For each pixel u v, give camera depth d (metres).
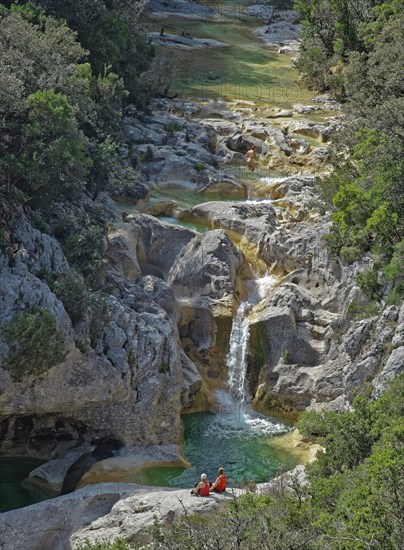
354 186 45.91
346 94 66.69
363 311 43.56
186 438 42.97
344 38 75.31
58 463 40.00
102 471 39.47
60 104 44.56
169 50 83.38
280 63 83.12
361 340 42.03
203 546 26.28
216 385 46.38
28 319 37.62
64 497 35.81
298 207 54.19
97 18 62.44
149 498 34.84
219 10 101.25
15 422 40.41
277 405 45.03
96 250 45.97
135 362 41.31
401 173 44.38
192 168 57.72
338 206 45.16
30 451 41.25
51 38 51.91
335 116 68.88
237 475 39.97
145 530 32.97
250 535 25.77
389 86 55.78
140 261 49.88
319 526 25.80
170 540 27.33
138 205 53.69
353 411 35.22
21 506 38.16
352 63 61.75
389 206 44.16
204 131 63.22
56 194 46.66
